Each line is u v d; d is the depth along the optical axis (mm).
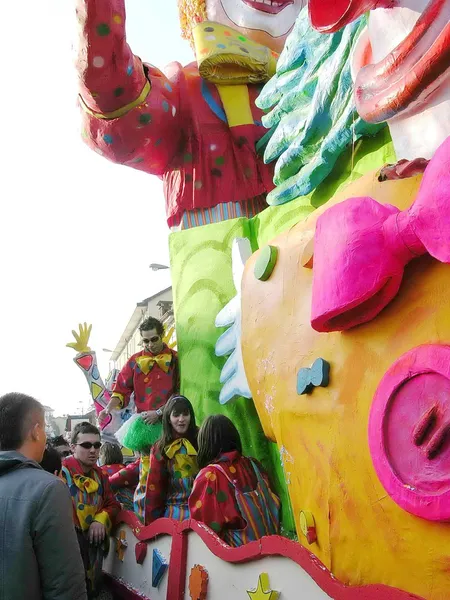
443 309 1893
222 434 3260
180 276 4668
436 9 1976
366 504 2092
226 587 2723
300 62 3545
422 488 1808
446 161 1750
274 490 3504
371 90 2295
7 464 2379
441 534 1807
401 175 2160
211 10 5254
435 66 1975
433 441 1790
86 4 3537
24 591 2191
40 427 2545
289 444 2561
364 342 2170
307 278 2607
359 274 1964
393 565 1979
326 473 2297
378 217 1982
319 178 3256
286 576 2334
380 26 2326
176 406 3744
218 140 4723
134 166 4738
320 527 2336
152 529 3498
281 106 3596
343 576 2201
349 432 2180
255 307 2918
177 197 4793
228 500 3045
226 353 3689
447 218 1721
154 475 3740
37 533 2240
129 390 5043
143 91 4258
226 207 4676
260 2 5059
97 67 3793
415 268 2006
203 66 4711
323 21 2244
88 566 4020
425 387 1868
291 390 2549
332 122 3141
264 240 4129
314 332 2471
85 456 4168
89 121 4293
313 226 2672
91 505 4098
